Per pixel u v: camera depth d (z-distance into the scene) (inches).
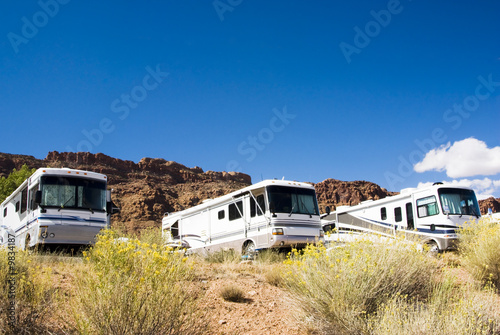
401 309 193.6
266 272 334.0
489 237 309.6
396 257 235.3
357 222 812.6
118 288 154.3
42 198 510.3
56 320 170.7
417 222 666.8
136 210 4613.7
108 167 5708.7
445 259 385.1
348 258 226.1
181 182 6195.9
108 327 145.6
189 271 189.0
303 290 214.4
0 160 4968.0
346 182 7101.4
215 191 5772.6
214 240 644.1
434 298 213.5
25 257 244.8
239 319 218.1
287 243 539.2
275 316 225.8
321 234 575.2
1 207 725.9
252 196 578.2
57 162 5457.7
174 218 776.3
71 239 508.7
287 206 560.1
